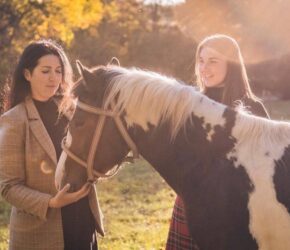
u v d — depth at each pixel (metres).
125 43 24.33
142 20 27.03
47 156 2.82
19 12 12.99
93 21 14.38
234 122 2.53
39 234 2.88
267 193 2.39
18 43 12.91
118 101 2.56
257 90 29.55
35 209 2.74
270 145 2.48
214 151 2.52
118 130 2.58
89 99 2.60
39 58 2.85
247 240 2.41
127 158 2.68
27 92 2.92
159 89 2.53
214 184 2.49
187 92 2.55
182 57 25.12
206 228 2.51
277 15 25.97
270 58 27.11
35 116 2.85
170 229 3.38
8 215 7.12
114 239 5.92
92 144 2.59
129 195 8.16
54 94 2.97
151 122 2.55
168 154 2.59
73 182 2.66
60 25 13.25
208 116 2.54
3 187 2.79
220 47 3.14
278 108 23.41
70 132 2.64
